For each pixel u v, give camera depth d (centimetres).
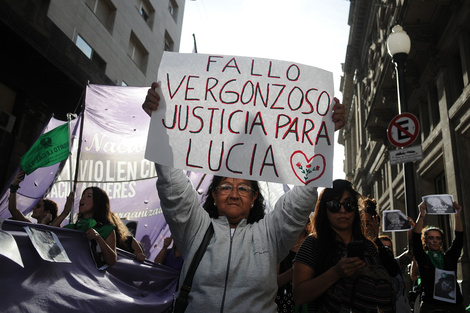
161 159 221
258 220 238
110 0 1816
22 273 274
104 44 1744
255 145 228
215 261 200
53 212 479
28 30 1221
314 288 229
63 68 1377
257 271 199
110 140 533
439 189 1295
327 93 242
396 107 1689
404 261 488
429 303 447
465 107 1000
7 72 1284
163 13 2377
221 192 227
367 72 2598
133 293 364
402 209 1744
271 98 238
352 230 257
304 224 215
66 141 411
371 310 226
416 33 1188
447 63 1153
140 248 430
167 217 214
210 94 238
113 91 558
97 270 333
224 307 187
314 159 226
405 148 684
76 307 297
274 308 202
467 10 1003
